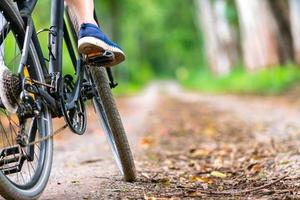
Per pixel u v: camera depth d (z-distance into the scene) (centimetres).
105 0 5675
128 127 1452
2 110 468
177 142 1115
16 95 446
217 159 838
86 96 568
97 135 1221
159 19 8106
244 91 3478
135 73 7756
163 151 959
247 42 4234
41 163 496
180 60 12038
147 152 937
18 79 448
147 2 7519
